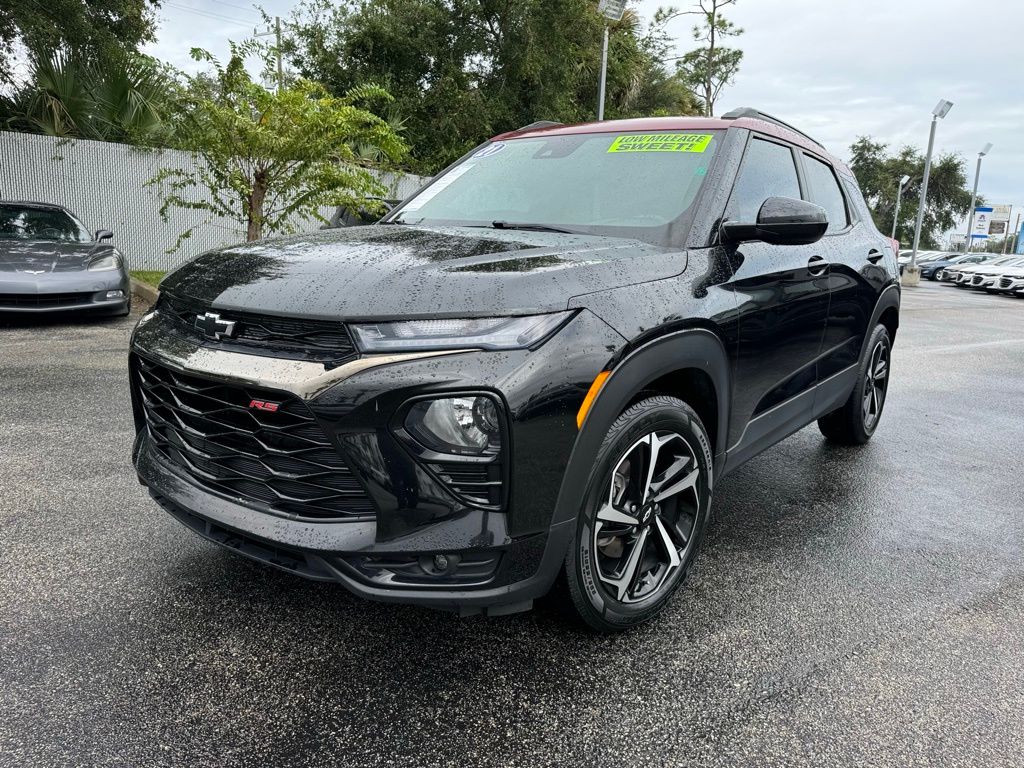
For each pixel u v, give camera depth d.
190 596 2.44
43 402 4.65
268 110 9.10
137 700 1.92
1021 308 18.31
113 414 4.44
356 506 1.91
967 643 2.37
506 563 1.89
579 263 2.11
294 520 1.96
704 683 2.09
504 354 1.83
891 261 4.36
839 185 4.02
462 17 19.94
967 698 2.07
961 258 34.50
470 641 2.25
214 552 2.75
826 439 4.74
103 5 16.34
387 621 2.34
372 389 1.79
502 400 1.81
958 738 1.90
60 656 2.09
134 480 3.41
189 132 9.48
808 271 3.11
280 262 2.15
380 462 1.81
